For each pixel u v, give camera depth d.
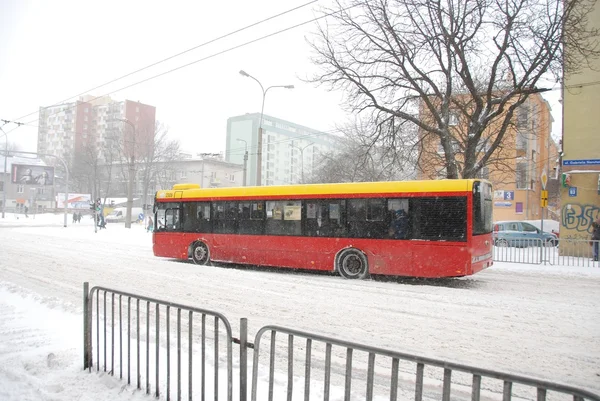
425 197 11.33
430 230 11.20
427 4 15.83
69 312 7.63
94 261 14.91
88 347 4.82
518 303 9.02
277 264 13.25
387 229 11.70
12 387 4.26
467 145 16.67
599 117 19.42
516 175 34.81
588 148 19.56
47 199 88.44
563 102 20.20
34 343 5.74
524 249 17.09
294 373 5.10
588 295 10.45
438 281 12.40
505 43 15.33
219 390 4.35
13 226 37.75
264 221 13.56
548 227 25.14
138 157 60.12
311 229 12.77
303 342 6.32
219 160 80.19
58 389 4.26
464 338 6.50
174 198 15.43
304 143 99.25
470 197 10.86
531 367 5.39
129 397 4.09
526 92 15.47
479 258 11.10
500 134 16.28
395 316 7.74
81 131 96.50
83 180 75.06
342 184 12.49
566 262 16.61
